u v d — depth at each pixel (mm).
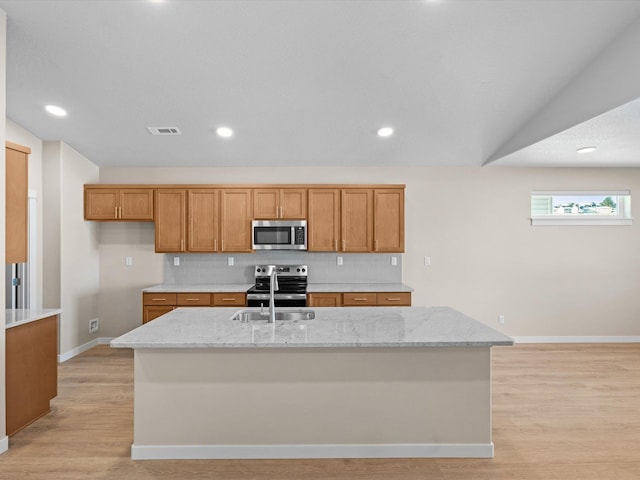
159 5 2785
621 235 5602
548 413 3326
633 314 5586
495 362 4676
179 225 5230
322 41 3129
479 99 3895
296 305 4898
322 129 4512
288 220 5246
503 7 2795
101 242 5590
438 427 2656
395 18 2900
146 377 2627
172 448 2627
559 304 5586
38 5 2775
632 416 3275
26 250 3139
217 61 3352
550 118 3906
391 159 5340
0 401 2717
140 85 3678
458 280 5590
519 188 5582
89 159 5309
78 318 5117
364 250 5250
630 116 3252
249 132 4578
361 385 2650
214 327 2842
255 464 2570
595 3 2746
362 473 2473
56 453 2703
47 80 3596
